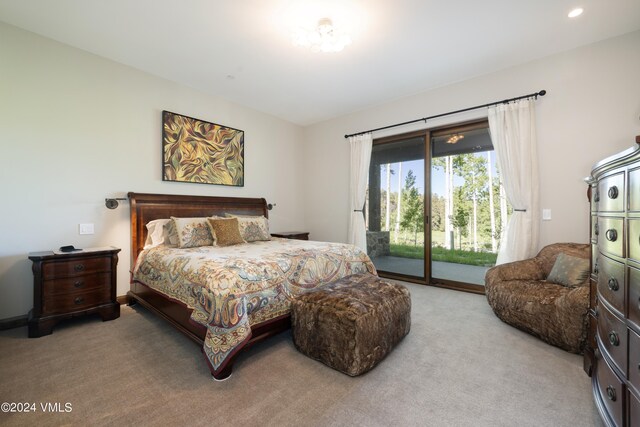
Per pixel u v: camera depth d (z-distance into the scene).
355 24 2.47
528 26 2.51
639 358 0.99
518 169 3.09
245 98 4.12
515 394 1.56
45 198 2.66
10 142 2.49
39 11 2.30
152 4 2.22
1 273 2.45
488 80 3.37
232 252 2.62
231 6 2.25
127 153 3.18
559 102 2.92
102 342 2.19
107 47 2.84
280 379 1.71
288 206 5.12
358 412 1.42
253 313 1.93
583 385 1.64
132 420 1.36
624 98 2.62
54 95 2.71
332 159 4.98
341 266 2.80
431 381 1.69
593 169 1.43
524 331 2.35
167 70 3.30
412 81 3.58
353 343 1.71
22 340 2.21
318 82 3.61
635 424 1.00
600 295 1.35
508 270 2.72
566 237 2.90
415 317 2.71
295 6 2.24
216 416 1.39
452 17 2.38
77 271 2.49
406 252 4.22
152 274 2.65
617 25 2.49
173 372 1.78
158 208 3.33
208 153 3.89
